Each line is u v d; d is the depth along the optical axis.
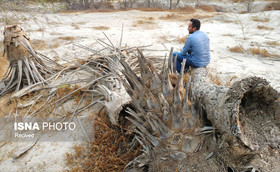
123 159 2.84
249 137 2.08
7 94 4.61
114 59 4.81
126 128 3.19
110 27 10.86
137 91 2.48
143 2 20.19
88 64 5.19
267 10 15.23
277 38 7.93
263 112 2.26
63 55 6.67
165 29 10.12
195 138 2.32
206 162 2.28
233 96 2.02
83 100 4.21
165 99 2.34
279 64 5.43
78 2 17.94
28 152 3.22
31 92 4.43
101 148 2.98
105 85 3.97
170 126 2.27
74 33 9.51
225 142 2.14
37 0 7.48
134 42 7.89
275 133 2.18
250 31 9.27
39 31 9.53
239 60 5.74
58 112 3.95
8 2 6.94
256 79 1.99
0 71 5.64
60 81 4.74
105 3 18.91
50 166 2.95
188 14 14.96
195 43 4.50
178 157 2.34
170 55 2.66
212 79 4.30
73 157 3.05
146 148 2.70
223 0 19.97
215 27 10.30
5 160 3.11
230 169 2.38
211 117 2.33
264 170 2.10
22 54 4.54
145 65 2.39
